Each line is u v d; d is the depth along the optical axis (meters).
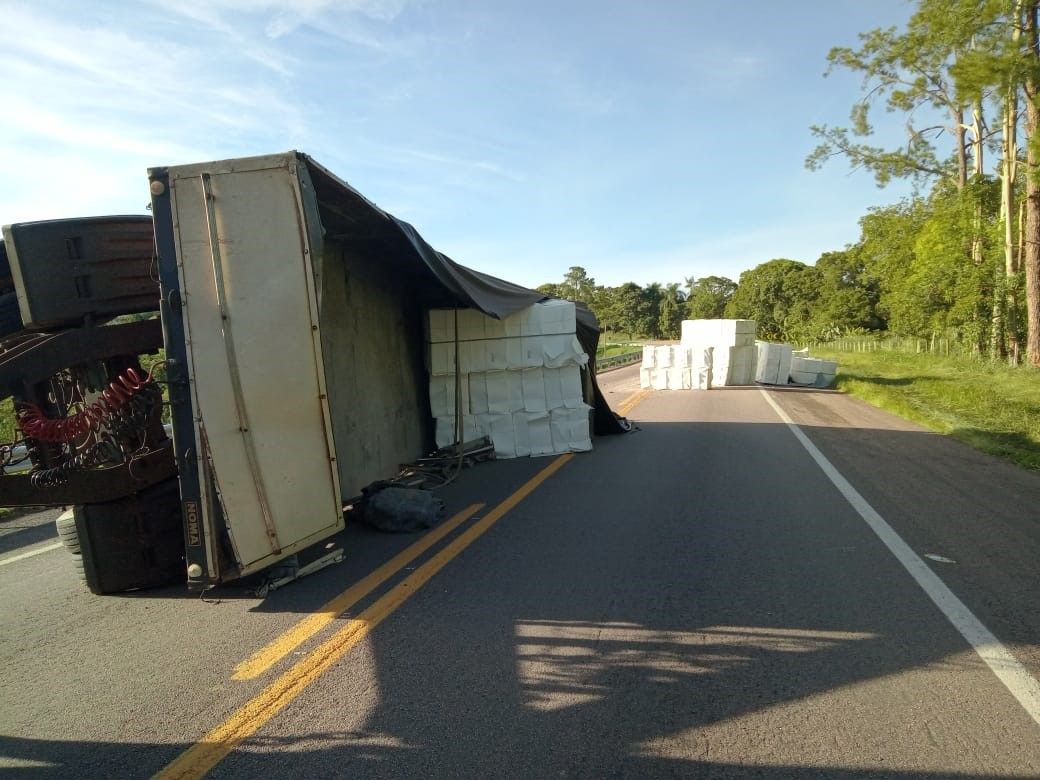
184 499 4.37
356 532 6.39
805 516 6.59
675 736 2.96
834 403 18.31
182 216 4.34
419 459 9.34
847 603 4.39
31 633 4.36
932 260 32.25
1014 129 26.62
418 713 3.20
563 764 2.78
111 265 4.73
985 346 29.67
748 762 2.76
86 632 4.34
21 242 4.49
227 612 4.55
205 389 4.33
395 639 4.02
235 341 4.42
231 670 3.71
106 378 4.95
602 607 4.42
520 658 3.73
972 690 3.29
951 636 3.88
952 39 20.36
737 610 4.32
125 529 4.93
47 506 4.74
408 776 2.73
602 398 12.35
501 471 9.27
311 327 4.69
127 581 4.96
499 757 2.83
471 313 9.97
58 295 4.55
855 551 5.47
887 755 2.79
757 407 17.14
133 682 3.62
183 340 4.33
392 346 8.70
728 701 3.24
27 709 3.39
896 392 19.70
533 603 4.52
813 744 2.88
